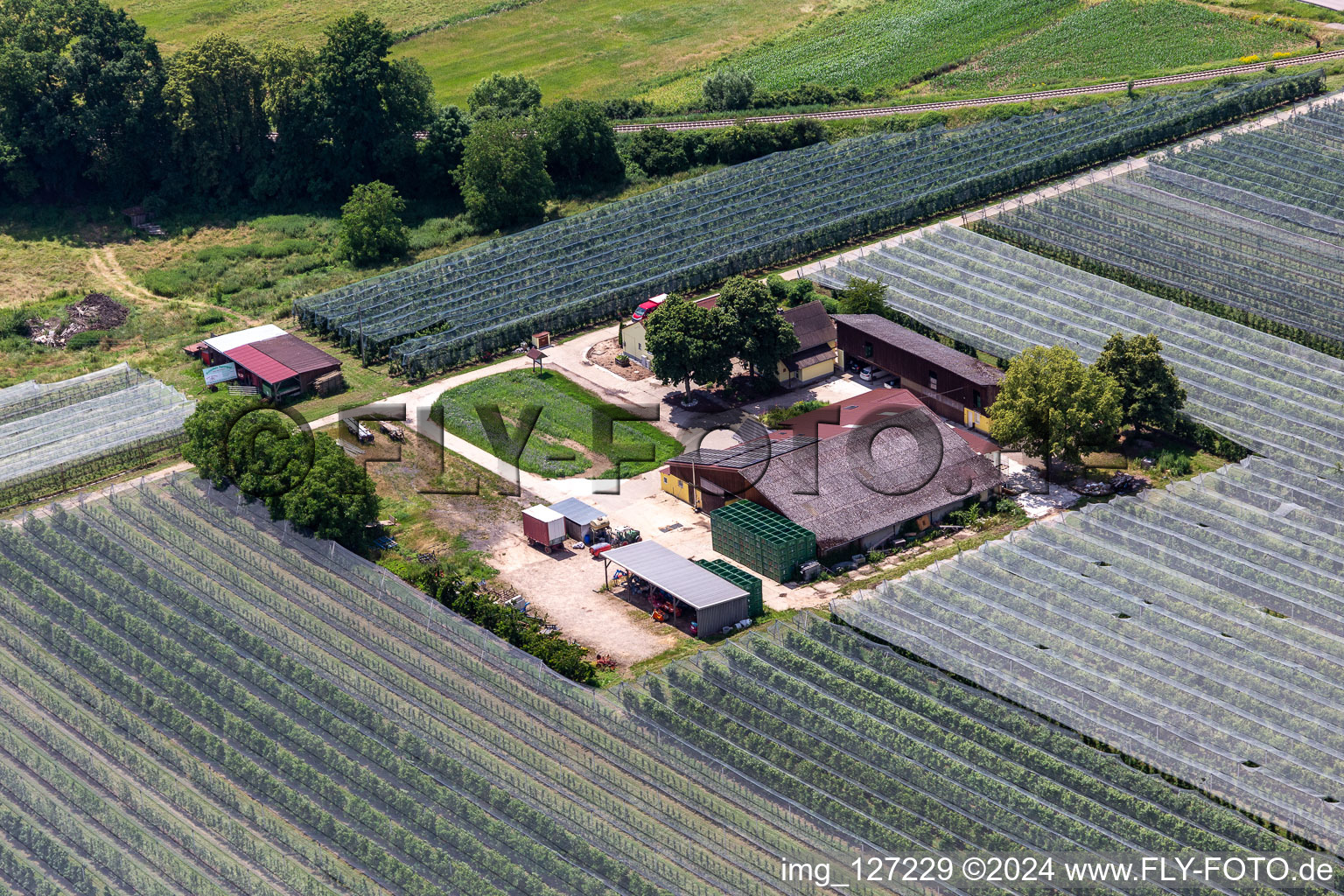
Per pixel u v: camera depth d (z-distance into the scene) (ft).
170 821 300.40
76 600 376.48
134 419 469.16
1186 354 464.24
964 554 367.86
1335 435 419.74
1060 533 374.63
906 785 295.07
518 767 310.04
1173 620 338.75
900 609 346.95
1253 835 276.62
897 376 462.60
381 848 287.89
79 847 297.74
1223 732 303.89
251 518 408.87
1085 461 416.46
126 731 330.75
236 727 323.37
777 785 298.15
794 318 476.54
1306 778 290.97
